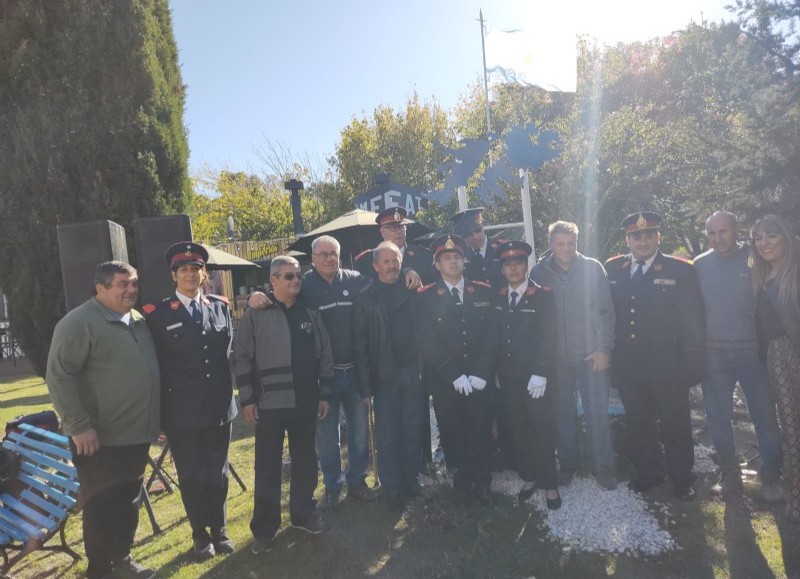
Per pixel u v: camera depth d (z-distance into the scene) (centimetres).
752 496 363
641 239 372
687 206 566
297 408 338
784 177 424
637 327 370
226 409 341
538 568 299
